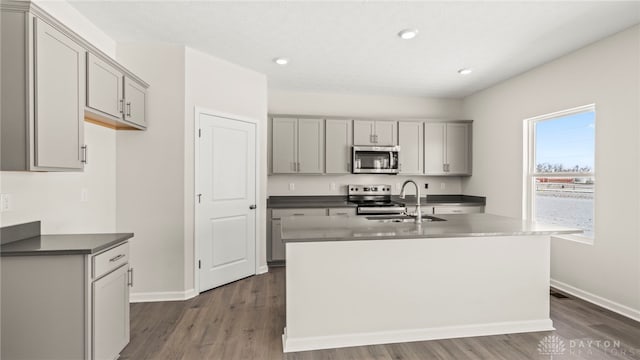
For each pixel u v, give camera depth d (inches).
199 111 132.4
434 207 185.8
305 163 185.5
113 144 121.3
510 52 132.1
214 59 138.3
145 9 100.7
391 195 204.8
